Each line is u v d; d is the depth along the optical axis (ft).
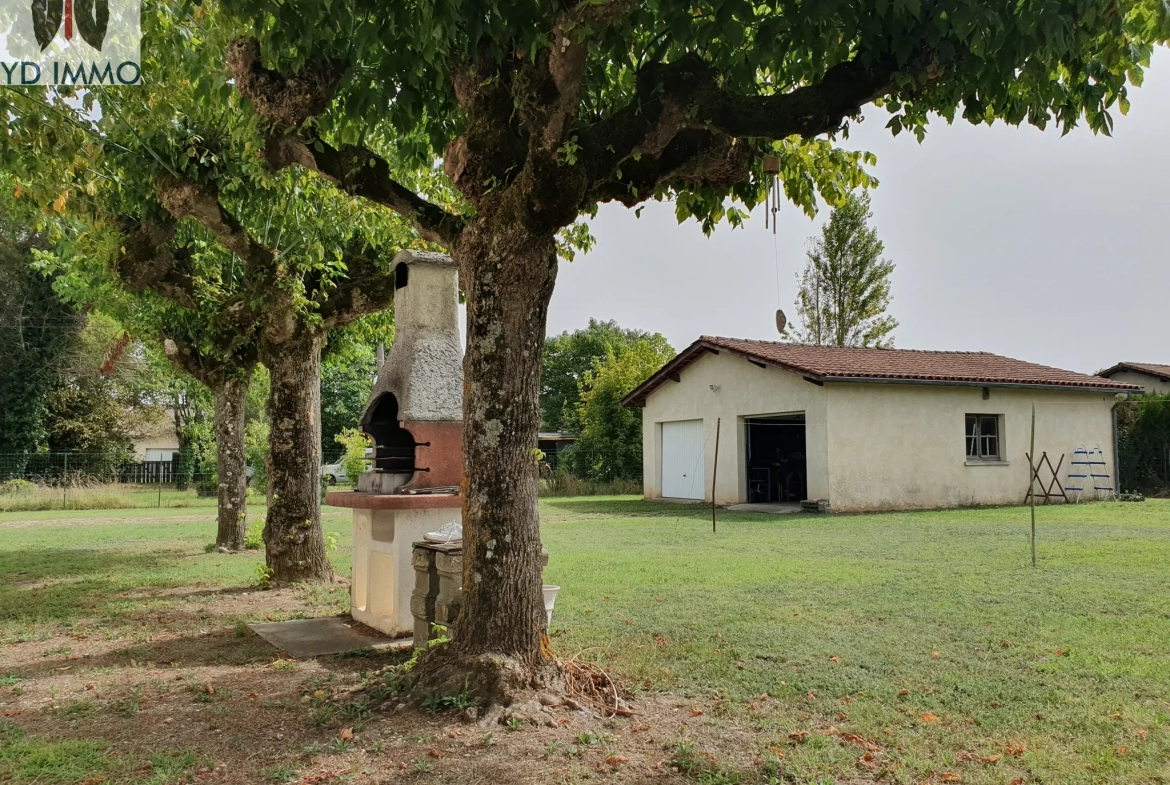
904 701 15.17
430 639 18.69
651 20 13.92
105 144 23.61
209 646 21.33
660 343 111.24
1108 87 15.61
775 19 13.15
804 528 47.57
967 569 30.25
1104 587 25.75
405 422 21.26
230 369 41.78
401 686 15.46
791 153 20.43
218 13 15.48
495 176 15.16
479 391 15.26
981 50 12.98
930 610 22.93
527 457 15.43
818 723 14.11
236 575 33.88
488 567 15.06
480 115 15.28
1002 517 52.31
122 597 29.17
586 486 93.97
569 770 11.98
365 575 24.00
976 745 12.94
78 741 13.58
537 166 14.11
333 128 17.93
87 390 115.34
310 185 28.09
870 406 60.59
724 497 68.69
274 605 27.30
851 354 70.33
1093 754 12.41
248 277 29.35
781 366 61.11
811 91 15.02
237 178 25.03
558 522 55.31
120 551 44.16
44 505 82.48
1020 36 13.56
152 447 157.89
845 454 59.16
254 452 90.99
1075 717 14.02
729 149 16.03
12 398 107.34
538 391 15.70
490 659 14.65
